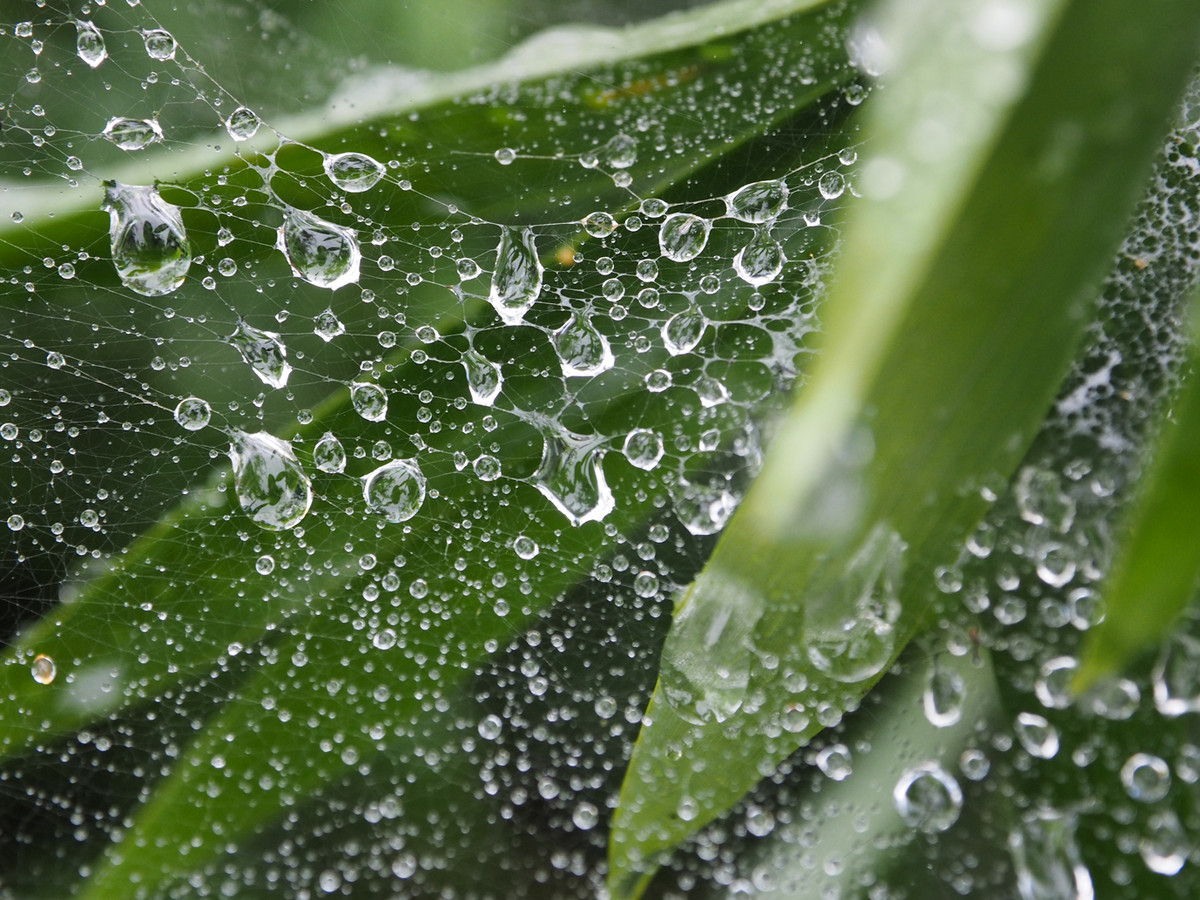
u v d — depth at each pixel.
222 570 0.13
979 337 0.09
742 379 0.13
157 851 0.13
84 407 0.13
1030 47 0.08
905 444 0.10
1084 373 0.13
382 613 0.13
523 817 0.13
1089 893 0.13
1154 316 0.13
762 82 0.14
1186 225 0.13
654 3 0.14
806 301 0.13
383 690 0.13
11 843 0.13
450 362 0.13
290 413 0.13
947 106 0.08
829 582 0.12
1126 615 0.11
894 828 0.13
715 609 0.12
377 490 0.13
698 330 0.13
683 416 0.13
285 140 0.13
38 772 0.13
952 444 0.10
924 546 0.12
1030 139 0.08
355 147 0.13
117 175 0.13
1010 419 0.10
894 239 0.08
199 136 0.14
